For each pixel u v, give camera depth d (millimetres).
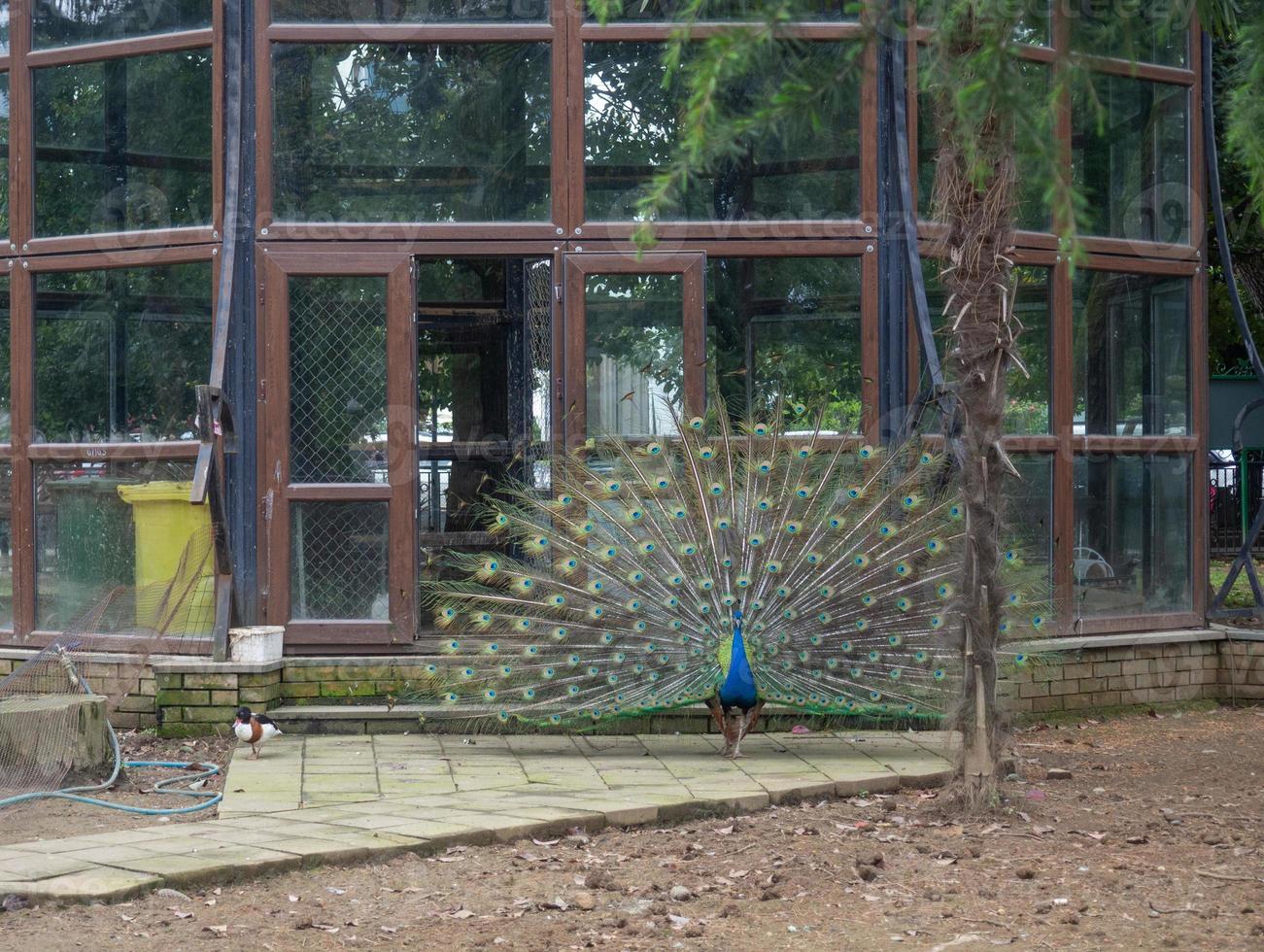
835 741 8688
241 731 7965
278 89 9188
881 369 9312
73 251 9531
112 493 9477
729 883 5758
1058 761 8461
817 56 8703
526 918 5297
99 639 9180
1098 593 10117
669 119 9273
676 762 8016
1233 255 14891
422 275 10234
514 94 9289
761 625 8008
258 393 9117
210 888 5605
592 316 9250
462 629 8602
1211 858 6148
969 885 5742
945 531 8156
